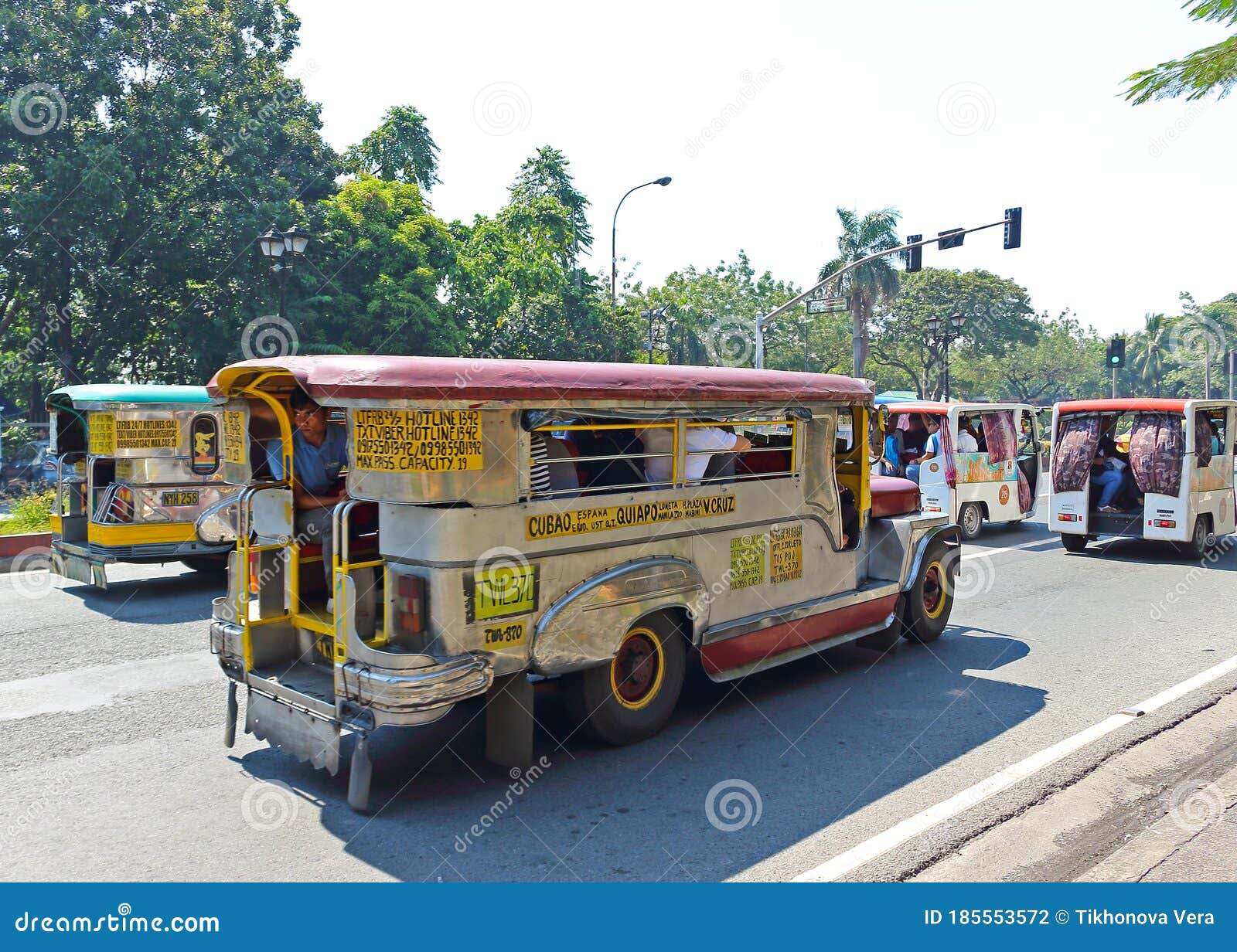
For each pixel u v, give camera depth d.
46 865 4.16
